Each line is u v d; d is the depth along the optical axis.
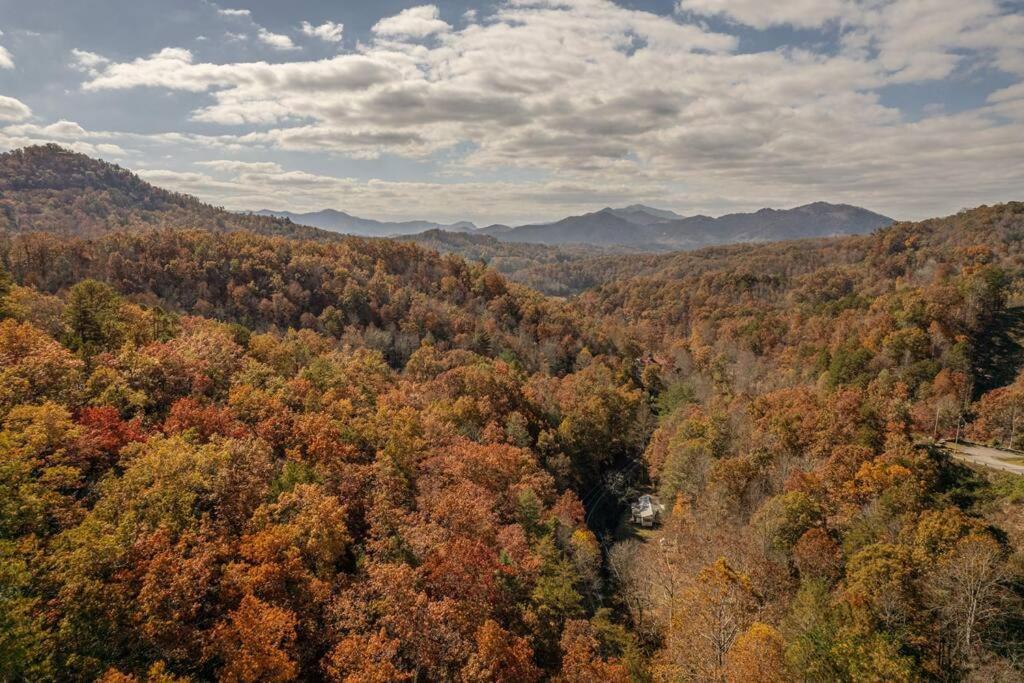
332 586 42.25
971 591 37.50
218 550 39.44
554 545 62.75
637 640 53.81
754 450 77.44
